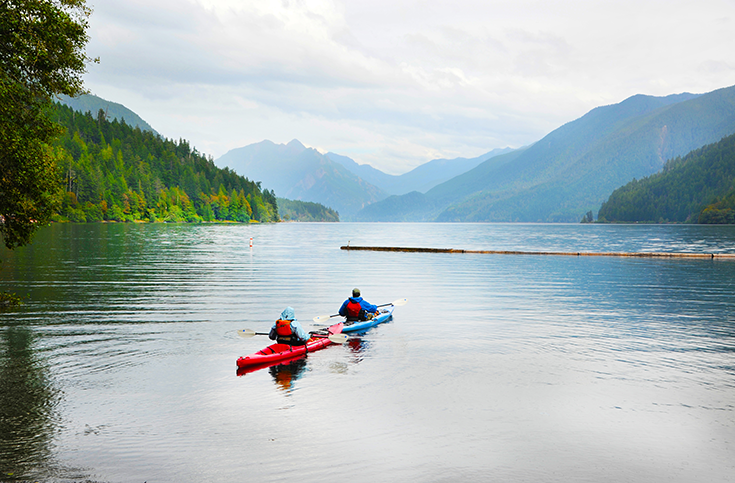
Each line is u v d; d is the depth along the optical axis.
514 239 107.12
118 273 30.77
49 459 7.06
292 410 8.98
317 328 16.17
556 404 9.37
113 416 8.63
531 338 14.81
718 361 12.30
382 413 8.87
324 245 75.56
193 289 24.73
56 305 19.72
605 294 24.53
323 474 6.71
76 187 156.25
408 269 37.56
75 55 18.59
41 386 10.17
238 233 119.00
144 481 6.47
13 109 17.77
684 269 38.09
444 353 13.09
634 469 6.98
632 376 11.09
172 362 12.03
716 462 7.19
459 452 7.41
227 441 7.70
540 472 6.84
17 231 19.12
